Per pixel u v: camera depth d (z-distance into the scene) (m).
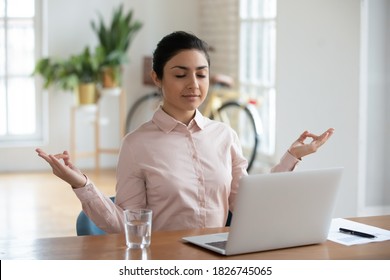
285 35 5.88
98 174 9.34
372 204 6.19
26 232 6.45
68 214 7.18
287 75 5.91
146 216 2.74
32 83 9.63
